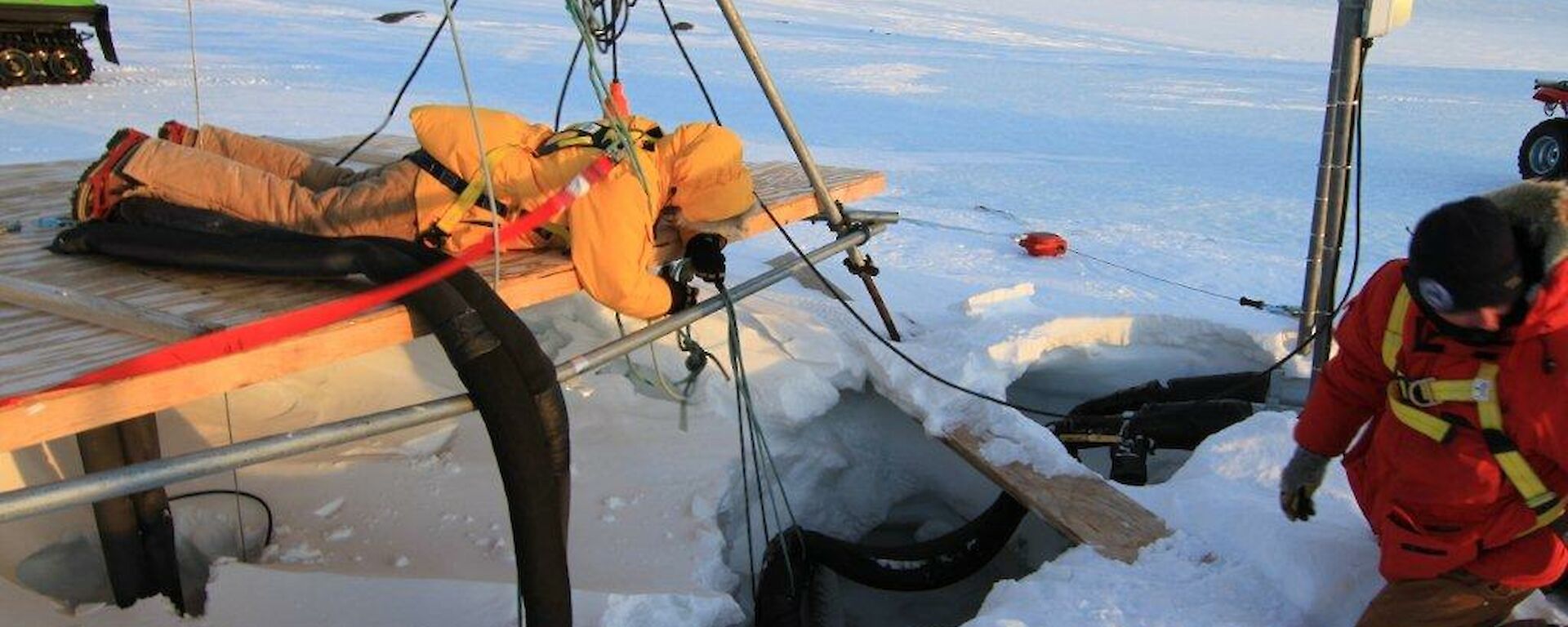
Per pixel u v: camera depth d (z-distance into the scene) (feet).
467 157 9.91
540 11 83.51
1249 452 12.09
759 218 12.93
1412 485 8.45
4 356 7.82
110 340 8.23
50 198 12.83
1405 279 7.86
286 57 51.96
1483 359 7.77
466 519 11.73
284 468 12.32
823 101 45.93
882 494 15.17
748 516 12.06
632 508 12.23
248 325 8.00
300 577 10.30
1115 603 9.71
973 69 61.16
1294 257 23.62
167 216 10.03
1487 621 8.51
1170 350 16.72
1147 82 58.59
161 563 10.61
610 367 14.79
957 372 14.35
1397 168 34.53
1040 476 12.17
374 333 8.58
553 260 10.39
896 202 28.12
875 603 13.83
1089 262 22.56
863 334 15.30
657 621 10.28
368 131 33.37
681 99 43.78
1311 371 15.06
